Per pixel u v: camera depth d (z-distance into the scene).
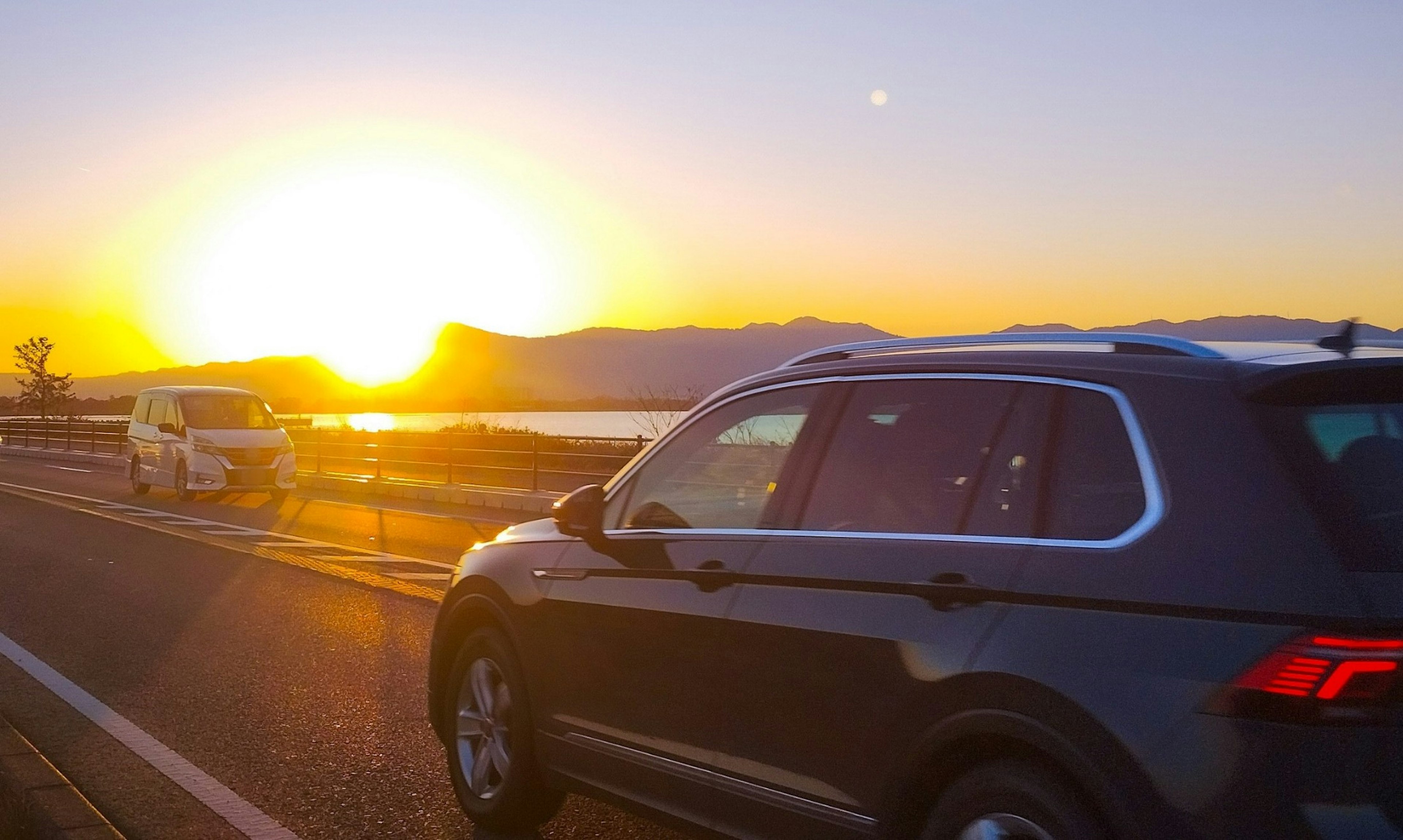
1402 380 3.13
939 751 3.20
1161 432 3.07
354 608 10.62
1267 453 2.89
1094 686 2.86
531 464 25.72
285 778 5.79
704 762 3.96
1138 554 2.95
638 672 4.24
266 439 23.23
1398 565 2.70
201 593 11.52
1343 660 2.57
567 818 5.29
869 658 3.38
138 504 22.73
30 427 49.44
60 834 4.58
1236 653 2.69
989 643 3.10
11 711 7.04
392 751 6.23
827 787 3.51
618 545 4.48
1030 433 3.37
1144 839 2.75
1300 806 2.58
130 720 6.83
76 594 11.49
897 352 3.98
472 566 5.25
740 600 3.85
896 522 3.56
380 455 27.03
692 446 4.47
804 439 3.99
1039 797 2.96
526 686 4.84
